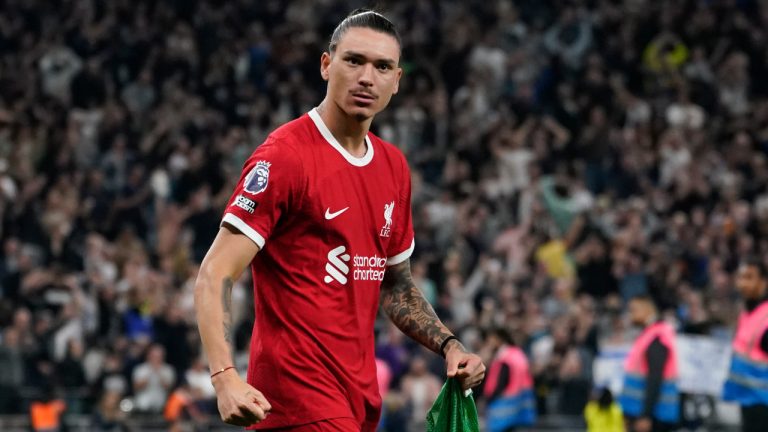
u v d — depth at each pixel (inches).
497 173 1365.7
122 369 968.9
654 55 1674.5
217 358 286.4
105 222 1203.9
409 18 1617.9
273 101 1448.1
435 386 987.9
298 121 311.9
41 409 889.5
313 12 1617.9
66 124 1341.0
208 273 294.0
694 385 871.1
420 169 1381.6
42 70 1448.1
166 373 972.6
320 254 306.8
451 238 1245.1
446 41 1582.2
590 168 1421.0
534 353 1043.9
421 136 1429.6
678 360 874.1
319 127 311.1
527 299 1092.5
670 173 1438.2
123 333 1035.3
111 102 1371.8
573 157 1457.9
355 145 314.7
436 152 1423.5
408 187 327.9
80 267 1151.0
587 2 1734.7
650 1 1753.2
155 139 1327.5
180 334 1013.2
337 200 307.4
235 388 281.7
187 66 1469.0
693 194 1369.3
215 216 1230.9
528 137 1443.2
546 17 1722.4
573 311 1057.5
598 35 1681.8
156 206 1253.1
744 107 1644.9
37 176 1245.7
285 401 303.4
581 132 1515.7
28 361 966.4
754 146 1525.6
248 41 1552.7
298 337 304.3
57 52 1455.5
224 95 1448.1
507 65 1579.7
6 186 1171.9
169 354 1006.4
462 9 1660.9
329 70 314.7
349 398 307.7
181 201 1285.7
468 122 1471.5
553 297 1149.7
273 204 299.4
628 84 1647.4
